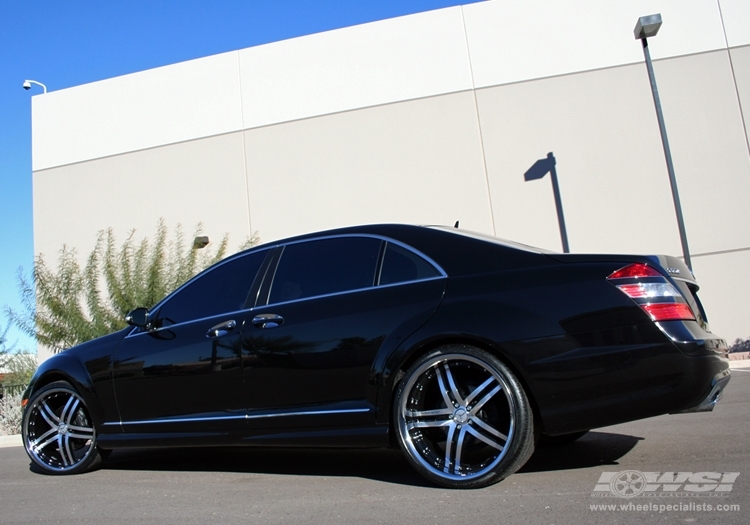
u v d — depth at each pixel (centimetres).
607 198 1464
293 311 392
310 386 374
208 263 1333
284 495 360
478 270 353
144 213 1723
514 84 1526
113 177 1759
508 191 1504
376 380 354
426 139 1553
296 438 376
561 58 1514
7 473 517
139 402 438
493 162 1517
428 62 1570
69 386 474
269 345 390
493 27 1548
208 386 409
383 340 356
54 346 1194
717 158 1438
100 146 1780
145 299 1188
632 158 1466
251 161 1656
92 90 1805
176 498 372
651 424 519
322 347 373
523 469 377
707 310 1414
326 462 457
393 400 352
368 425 356
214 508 342
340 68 1617
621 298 319
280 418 382
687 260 1198
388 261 381
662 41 1488
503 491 328
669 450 406
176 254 1548
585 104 1495
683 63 1473
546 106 1508
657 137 1462
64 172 1802
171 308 450
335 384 367
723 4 1472
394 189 1560
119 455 564
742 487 310
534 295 332
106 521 332
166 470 468
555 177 1488
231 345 405
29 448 489
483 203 1512
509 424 325
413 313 352
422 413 344
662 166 1454
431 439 353
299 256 415
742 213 1416
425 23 1580
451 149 1538
